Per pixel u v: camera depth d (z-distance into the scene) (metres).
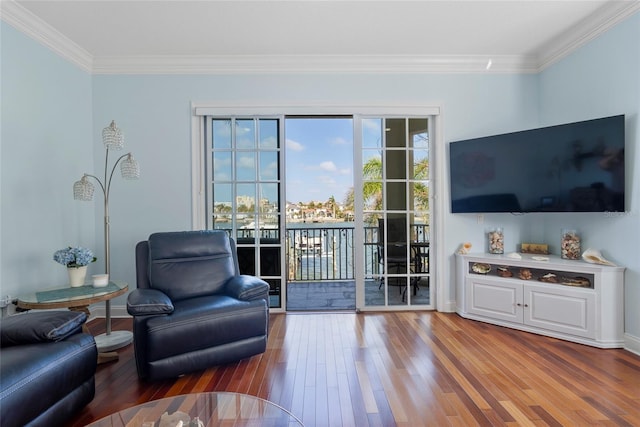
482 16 2.52
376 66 3.21
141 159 3.20
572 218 2.87
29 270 2.48
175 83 3.20
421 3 2.36
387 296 3.36
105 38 2.79
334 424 1.56
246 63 3.18
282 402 1.75
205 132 3.29
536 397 1.76
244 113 3.22
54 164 2.73
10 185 2.34
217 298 2.28
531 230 3.27
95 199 3.19
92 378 1.72
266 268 3.34
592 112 2.64
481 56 3.17
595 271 2.39
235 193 3.33
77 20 2.52
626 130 2.35
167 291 2.36
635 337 2.29
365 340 2.58
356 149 3.29
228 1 2.31
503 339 2.56
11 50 2.34
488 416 1.61
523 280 2.74
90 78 3.16
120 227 3.20
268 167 3.33
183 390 1.88
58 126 2.77
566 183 2.59
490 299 2.91
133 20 2.53
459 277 3.16
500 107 3.26
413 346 2.45
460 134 3.26
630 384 1.88
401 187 3.35
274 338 2.64
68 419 1.53
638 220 2.27
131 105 3.18
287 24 2.61
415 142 3.35
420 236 3.37
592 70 2.63
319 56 3.14
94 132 3.18
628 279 2.34
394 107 3.23
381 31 2.73
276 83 3.22
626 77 2.35
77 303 2.07
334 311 3.35
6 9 2.27
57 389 1.43
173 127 3.21
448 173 3.27
